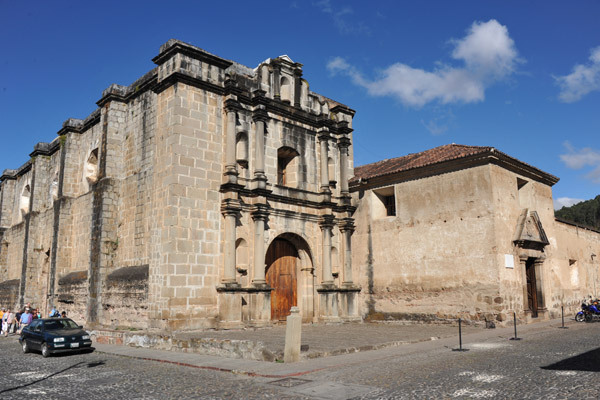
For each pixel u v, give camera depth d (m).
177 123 22.06
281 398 9.59
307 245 27.14
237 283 22.44
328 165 29.41
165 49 22.98
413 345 17.25
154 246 21.86
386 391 9.83
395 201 28.09
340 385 10.52
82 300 26.72
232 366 13.19
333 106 30.62
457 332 21.20
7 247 41.75
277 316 26.05
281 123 26.80
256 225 24.00
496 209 24.05
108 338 20.31
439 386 10.10
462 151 26.36
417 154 31.33
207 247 22.17
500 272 23.45
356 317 28.12
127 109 27.11
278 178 27.56
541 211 29.84
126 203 25.48
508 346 16.55
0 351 19.62
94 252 25.75
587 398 8.68
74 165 31.45
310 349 15.16
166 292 20.59
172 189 21.45
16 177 43.03
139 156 25.09
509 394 9.21
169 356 15.65
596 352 14.46
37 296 34.44
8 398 10.04
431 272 25.86
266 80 26.48
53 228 31.31
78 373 13.27
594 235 38.31
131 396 10.04
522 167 27.05
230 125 23.64
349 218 28.86
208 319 21.55
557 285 30.45
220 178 23.30
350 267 28.45
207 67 23.53
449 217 25.50
